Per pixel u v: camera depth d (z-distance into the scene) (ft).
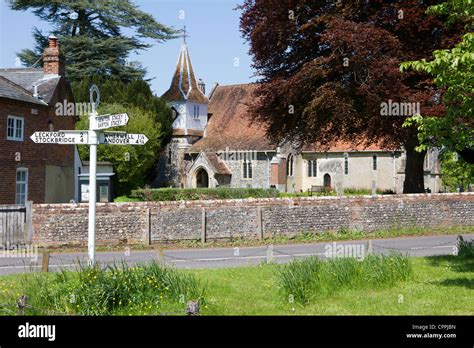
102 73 177.37
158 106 187.32
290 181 200.64
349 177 202.28
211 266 52.70
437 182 191.11
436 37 90.43
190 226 75.66
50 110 105.60
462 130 45.09
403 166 193.16
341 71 91.56
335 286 37.24
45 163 104.78
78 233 70.95
